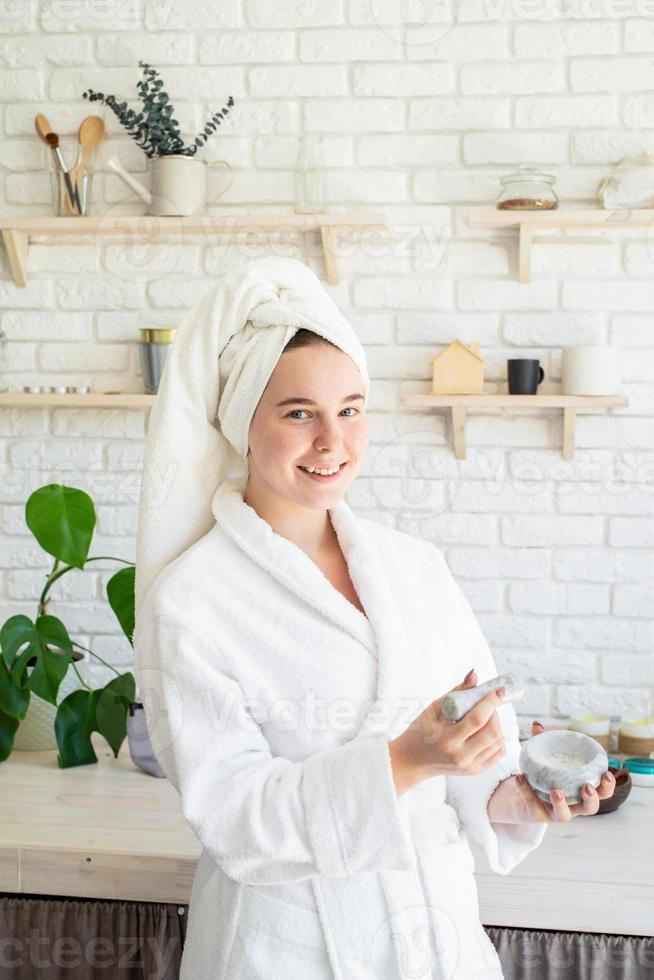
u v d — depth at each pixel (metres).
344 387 1.18
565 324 2.35
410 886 1.18
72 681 2.28
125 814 1.86
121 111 2.37
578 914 1.59
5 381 2.47
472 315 2.37
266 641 1.19
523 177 2.22
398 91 2.34
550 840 1.76
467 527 2.39
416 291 2.37
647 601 2.37
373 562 1.26
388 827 1.05
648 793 2.03
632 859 1.68
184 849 1.70
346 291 2.39
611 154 2.30
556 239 2.33
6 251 2.47
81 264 2.46
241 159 2.39
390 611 1.23
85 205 2.37
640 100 2.29
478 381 2.30
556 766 1.16
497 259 2.35
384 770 1.05
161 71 2.40
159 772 2.07
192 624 1.17
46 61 2.43
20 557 2.50
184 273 2.44
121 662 2.49
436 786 1.26
